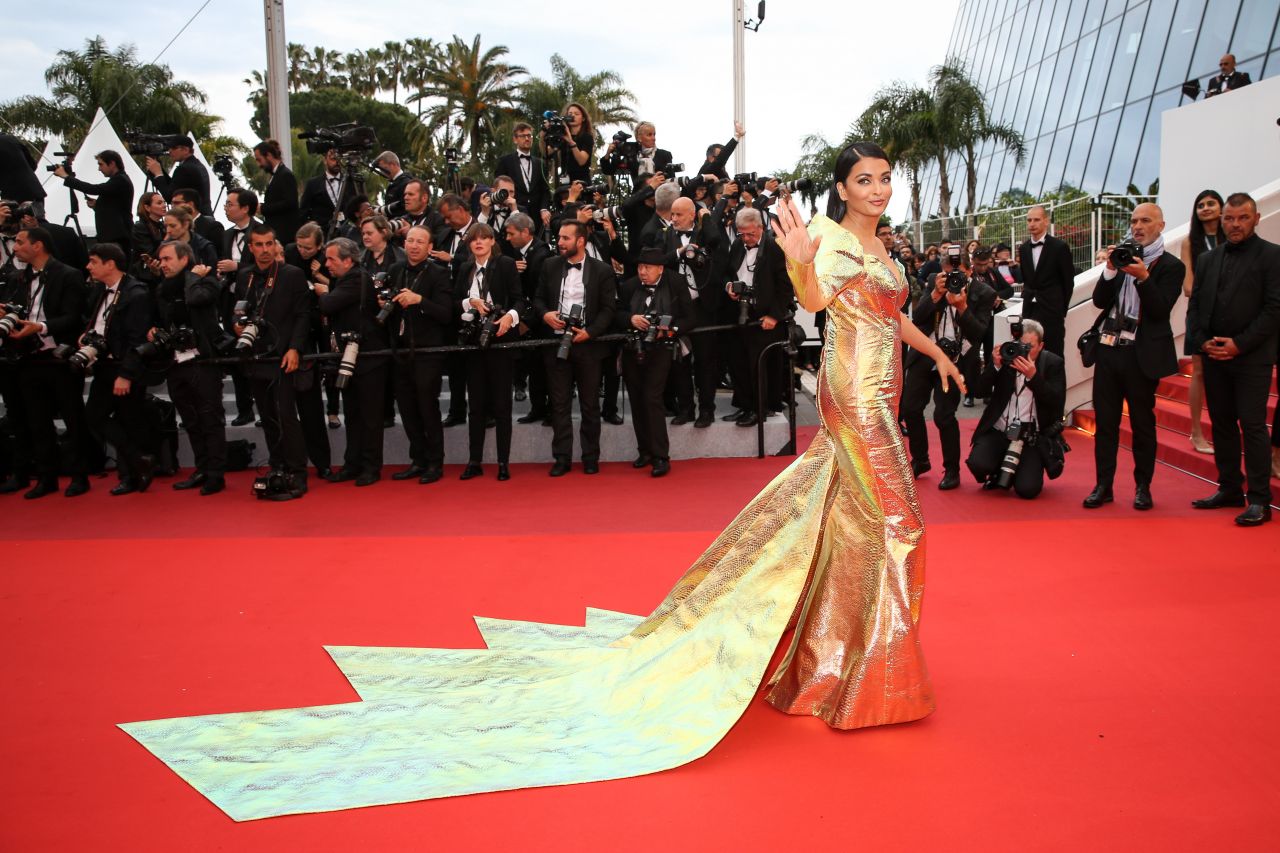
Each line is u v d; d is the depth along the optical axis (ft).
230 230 30.25
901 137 80.84
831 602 12.30
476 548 20.62
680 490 25.61
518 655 14.43
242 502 25.48
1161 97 66.69
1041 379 23.22
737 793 10.56
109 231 34.24
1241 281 20.21
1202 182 41.81
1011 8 101.30
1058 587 17.13
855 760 11.27
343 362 25.96
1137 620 15.52
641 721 11.94
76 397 26.53
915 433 25.63
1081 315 32.22
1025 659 14.14
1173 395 29.91
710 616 12.42
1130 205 52.54
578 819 10.09
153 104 100.32
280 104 40.70
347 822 10.10
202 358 26.18
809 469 12.30
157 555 20.56
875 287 11.85
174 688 13.88
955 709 12.55
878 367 11.87
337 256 26.21
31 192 33.94
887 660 11.80
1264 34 56.85
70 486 26.61
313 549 20.79
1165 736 11.75
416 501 25.09
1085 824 9.88
